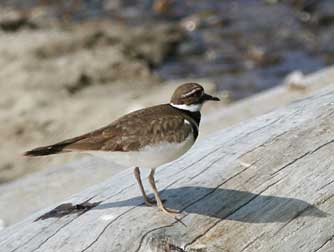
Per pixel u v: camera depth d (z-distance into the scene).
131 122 8.64
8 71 21.62
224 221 8.57
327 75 17.81
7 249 8.56
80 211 9.03
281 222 8.62
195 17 27.03
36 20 26.22
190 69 23.42
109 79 21.94
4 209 12.98
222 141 10.22
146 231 8.37
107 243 8.28
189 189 9.12
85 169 14.30
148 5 28.23
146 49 24.19
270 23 26.58
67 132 18.58
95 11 27.59
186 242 8.28
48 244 8.46
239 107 16.70
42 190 13.57
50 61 22.48
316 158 9.45
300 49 24.58
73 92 20.94
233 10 27.67
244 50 24.66
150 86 21.80
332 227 8.75
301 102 11.06
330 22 26.33
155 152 8.51
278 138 9.84
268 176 9.21
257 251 8.33
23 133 18.55
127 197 9.17
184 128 8.70
